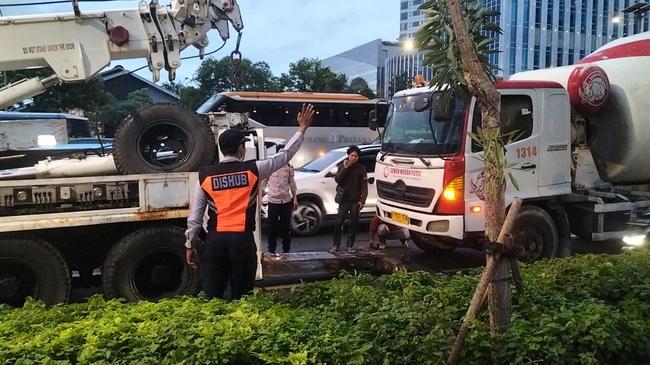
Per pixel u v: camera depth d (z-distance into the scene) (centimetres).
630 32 5209
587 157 827
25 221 541
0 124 723
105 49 608
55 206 555
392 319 359
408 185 766
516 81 738
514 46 5041
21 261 555
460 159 705
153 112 579
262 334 324
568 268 504
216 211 452
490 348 329
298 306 429
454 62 339
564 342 328
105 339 317
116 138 572
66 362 291
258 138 630
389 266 708
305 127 494
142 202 574
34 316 383
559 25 5234
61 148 754
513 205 336
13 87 615
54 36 596
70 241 589
